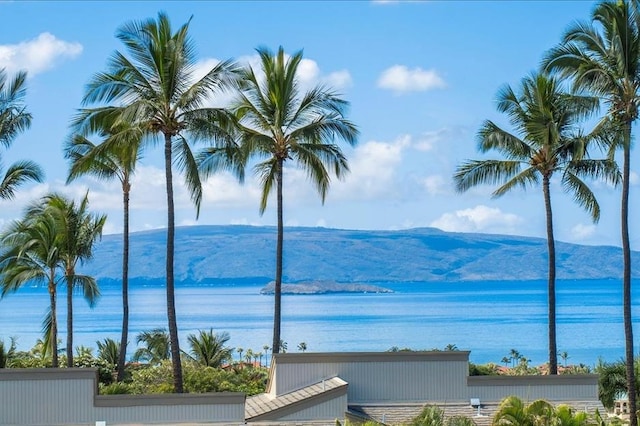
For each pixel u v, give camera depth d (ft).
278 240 157.48
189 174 136.36
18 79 160.45
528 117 150.41
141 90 136.56
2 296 171.12
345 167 160.04
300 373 122.42
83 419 113.19
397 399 122.21
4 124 159.43
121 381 168.14
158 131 136.36
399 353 123.13
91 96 135.23
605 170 147.95
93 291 175.11
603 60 137.08
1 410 112.27
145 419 114.01
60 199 171.42
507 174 154.81
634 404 130.93
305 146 157.79
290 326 614.75
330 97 158.81
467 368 123.85
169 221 134.62
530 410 100.89
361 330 578.25
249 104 160.15
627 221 134.31
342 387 116.67
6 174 161.79
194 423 114.11
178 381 131.13
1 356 177.37
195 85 134.21
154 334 212.23
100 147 136.98
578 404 124.26
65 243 170.09
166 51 133.80
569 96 140.15
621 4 133.69
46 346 180.45
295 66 158.61
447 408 121.60
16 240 169.07
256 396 132.16
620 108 135.13
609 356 415.03
